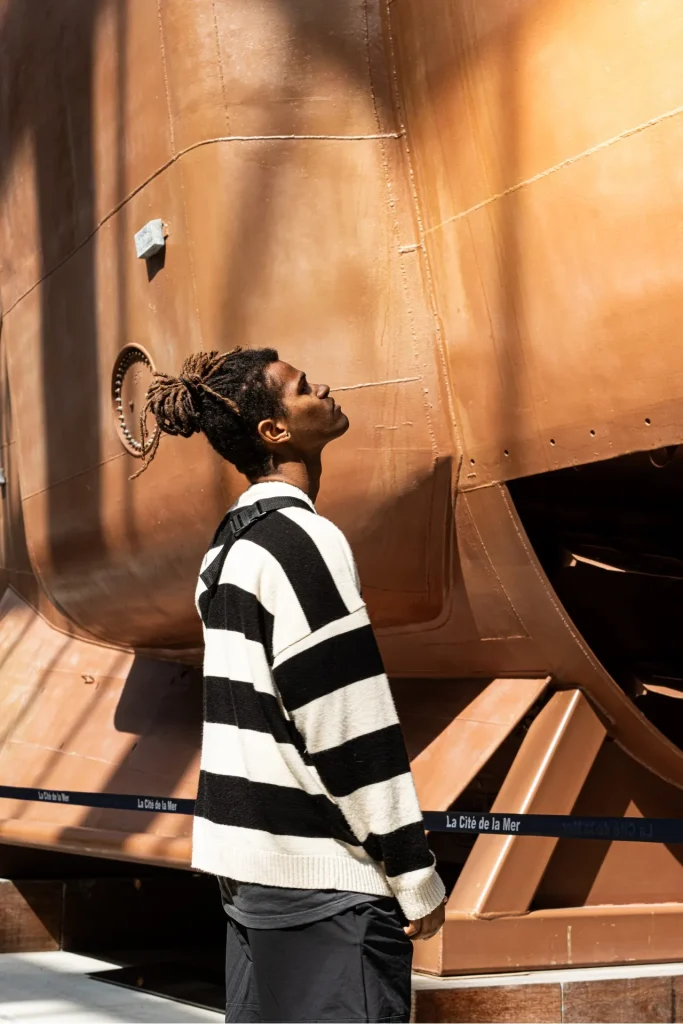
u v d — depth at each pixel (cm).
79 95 454
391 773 153
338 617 157
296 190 361
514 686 376
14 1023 350
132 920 520
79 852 430
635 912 341
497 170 314
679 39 269
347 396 354
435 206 338
